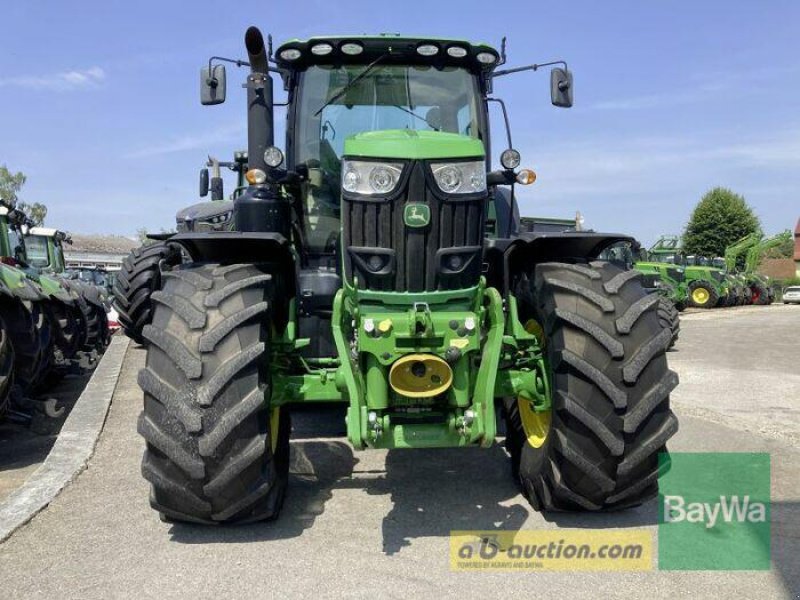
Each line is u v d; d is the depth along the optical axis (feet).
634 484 10.77
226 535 10.96
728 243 170.30
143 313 28.76
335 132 14.83
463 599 9.02
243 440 10.19
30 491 12.76
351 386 10.30
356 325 10.96
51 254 40.65
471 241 10.90
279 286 12.28
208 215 37.68
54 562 10.05
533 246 12.43
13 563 10.02
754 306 95.40
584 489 10.85
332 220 14.69
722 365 31.40
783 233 105.70
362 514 11.81
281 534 11.00
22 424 17.60
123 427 17.47
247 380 10.24
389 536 10.92
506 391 11.73
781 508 12.17
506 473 13.91
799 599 9.05
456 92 15.23
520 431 13.08
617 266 11.87
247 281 10.85
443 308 10.92
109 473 13.98
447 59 15.06
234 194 29.86
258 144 13.14
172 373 10.25
